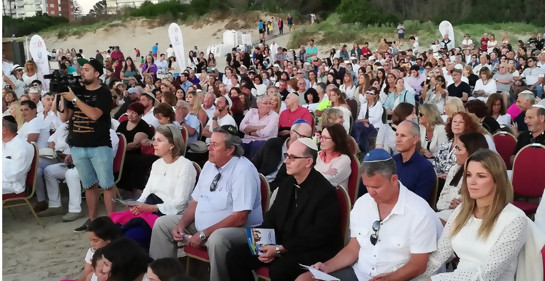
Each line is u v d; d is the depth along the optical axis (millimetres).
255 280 4891
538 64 17531
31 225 7453
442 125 7207
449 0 47000
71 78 6445
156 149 5750
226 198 5180
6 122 7156
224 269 4855
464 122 6164
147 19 53656
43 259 6348
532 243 3518
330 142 5875
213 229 5062
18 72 15977
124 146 7734
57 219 7676
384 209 4031
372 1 48375
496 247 3492
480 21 44250
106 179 6789
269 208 5363
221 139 5152
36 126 8375
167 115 8141
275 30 47844
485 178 3518
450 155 6367
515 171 6199
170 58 30562
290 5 53000
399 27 38438
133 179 8016
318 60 24547
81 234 7109
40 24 59281
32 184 7285
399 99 11953
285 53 33188
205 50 47812
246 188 5129
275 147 7422
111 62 29516
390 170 3881
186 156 8523
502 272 3518
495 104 8797
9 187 7117
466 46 30484
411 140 5402
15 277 5863
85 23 58500
